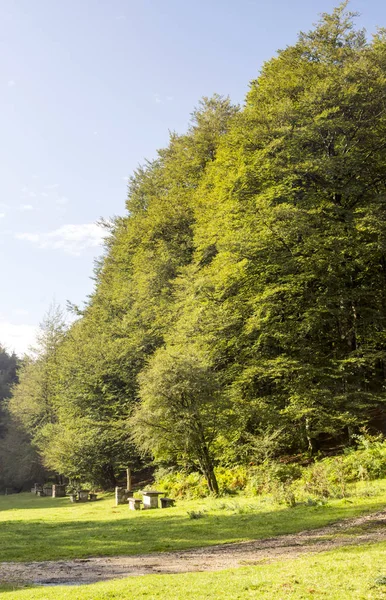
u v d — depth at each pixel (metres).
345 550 11.10
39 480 66.81
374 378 31.03
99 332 51.03
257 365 28.67
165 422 25.81
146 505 26.09
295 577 8.45
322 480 21.08
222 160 36.38
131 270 55.56
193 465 30.45
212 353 30.64
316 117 30.19
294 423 28.56
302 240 29.92
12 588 9.62
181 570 10.89
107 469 44.19
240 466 28.03
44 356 64.56
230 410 26.58
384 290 30.06
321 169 29.30
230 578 9.02
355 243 28.05
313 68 34.44
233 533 15.51
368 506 17.02
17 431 71.06
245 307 30.78
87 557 13.43
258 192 33.47
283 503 19.83
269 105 34.38
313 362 28.48
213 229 34.38
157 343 42.56
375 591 7.21
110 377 43.81
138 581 9.31
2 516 30.16
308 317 27.92
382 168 32.16
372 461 22.20
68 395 46.16
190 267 36.81
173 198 46.53
